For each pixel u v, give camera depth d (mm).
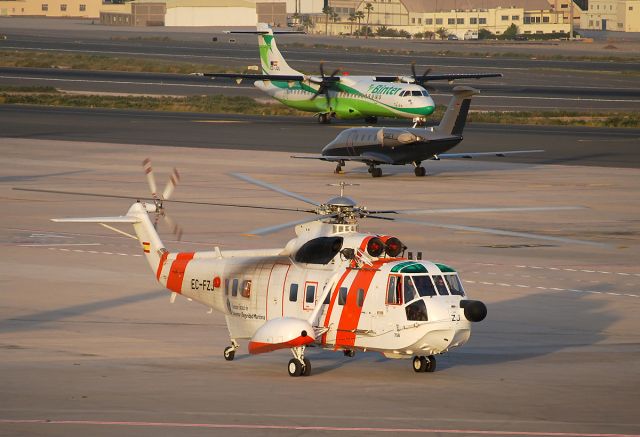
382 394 84500
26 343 105625
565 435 71250
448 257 156250
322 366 97375
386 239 93438
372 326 90438
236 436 70438
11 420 74062
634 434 71688
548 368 96188
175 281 103812
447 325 88062
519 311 123875
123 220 104938
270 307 96125
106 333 111312
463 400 82375
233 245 163125
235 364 97938
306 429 72312
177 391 84812
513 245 167000
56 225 180375
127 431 71375
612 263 153375
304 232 97312
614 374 93438
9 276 140000
